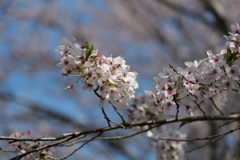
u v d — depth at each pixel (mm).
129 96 2379
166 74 2557
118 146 9070
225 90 2686
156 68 11461
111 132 9336
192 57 9727
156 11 11062
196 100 2668
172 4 9000
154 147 3812
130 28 11625
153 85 2598
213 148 6586
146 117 3672
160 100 2631
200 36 10852
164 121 2883
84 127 9781
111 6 11641
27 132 2926
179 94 2576
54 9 10992
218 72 2361
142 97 3670
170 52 10625
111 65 2307
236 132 7723
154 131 3879
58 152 9766
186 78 2510
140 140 9336
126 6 11367
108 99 2402
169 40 10742
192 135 9633
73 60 2271
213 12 6926
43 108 9539
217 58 2422
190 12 8992
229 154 6289
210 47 9547
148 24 11336
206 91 2631
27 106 9500
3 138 2469
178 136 3842
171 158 3770
